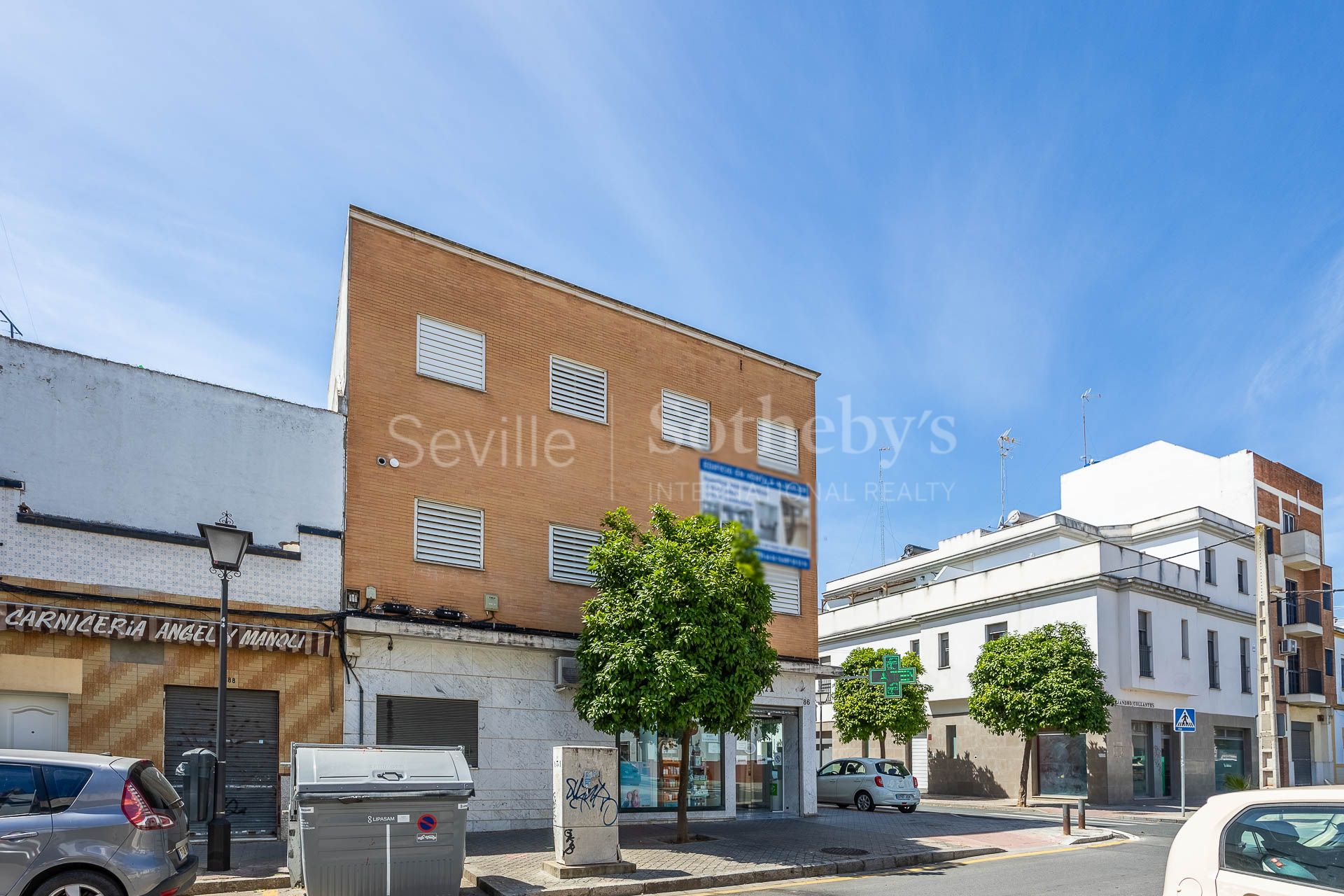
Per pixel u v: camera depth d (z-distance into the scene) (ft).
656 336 65.92
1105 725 89.45
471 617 53.88
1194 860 17.84
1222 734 112.68
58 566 42.14
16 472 42.09
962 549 130.72
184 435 46.75
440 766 33.83
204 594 45.80
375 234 54.29
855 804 81.20
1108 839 60.08
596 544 58.03
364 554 50.72
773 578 68.23
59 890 25.43
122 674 42.70
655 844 49.62
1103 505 139.74
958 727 111.75
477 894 36.78
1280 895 16.37
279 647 46.32
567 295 61.87
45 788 26.25
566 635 56.49
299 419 50.21
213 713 45.16
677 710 46.73
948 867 45.96
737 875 40.73
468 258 57.67
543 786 54.44
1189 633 108.58
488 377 57.31
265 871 36.99
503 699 53.78
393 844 32.12
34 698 41.06
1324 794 17.03
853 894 37.32
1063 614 102.12
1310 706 128.26
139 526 44.80
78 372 44.45
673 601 48.06
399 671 50.29
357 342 52.60
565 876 38.55
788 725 68.18
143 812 27.02
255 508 48.03
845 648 132.05
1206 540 115.96
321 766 32.19
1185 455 130.93
